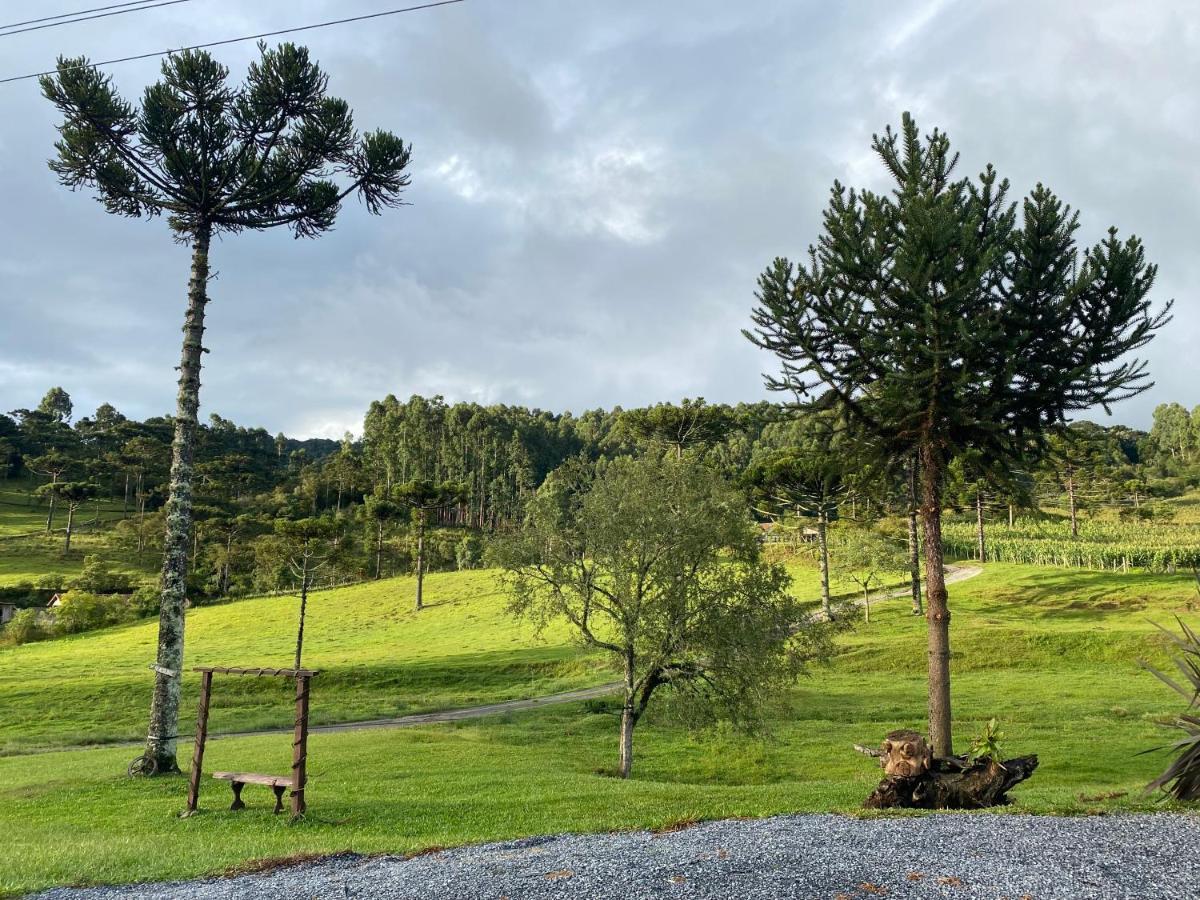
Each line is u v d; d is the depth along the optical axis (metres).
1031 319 15.45
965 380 14.55
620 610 22.50
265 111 19.98
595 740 28.08
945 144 17.00
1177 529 85.69
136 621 76.19
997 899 6.04
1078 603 55.06
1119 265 14.43
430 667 46.22
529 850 8.50
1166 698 30.52
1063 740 23.38
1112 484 99.56
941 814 9.34
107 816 13.12
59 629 73.25
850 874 6.75
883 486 18.48
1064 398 15.53
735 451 124.94
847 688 35.75
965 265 14.81
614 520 22.06
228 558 93.75
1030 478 17.31
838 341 16.17
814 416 17.34
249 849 9.63
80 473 143.38
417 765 19.69
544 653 49.56
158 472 139.25
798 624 22.61
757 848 7.78
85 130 18.58
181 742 26.81
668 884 6.71
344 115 20.12
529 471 147.88
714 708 21.95
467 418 177.88
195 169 18.81
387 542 106.62
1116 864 6.80
